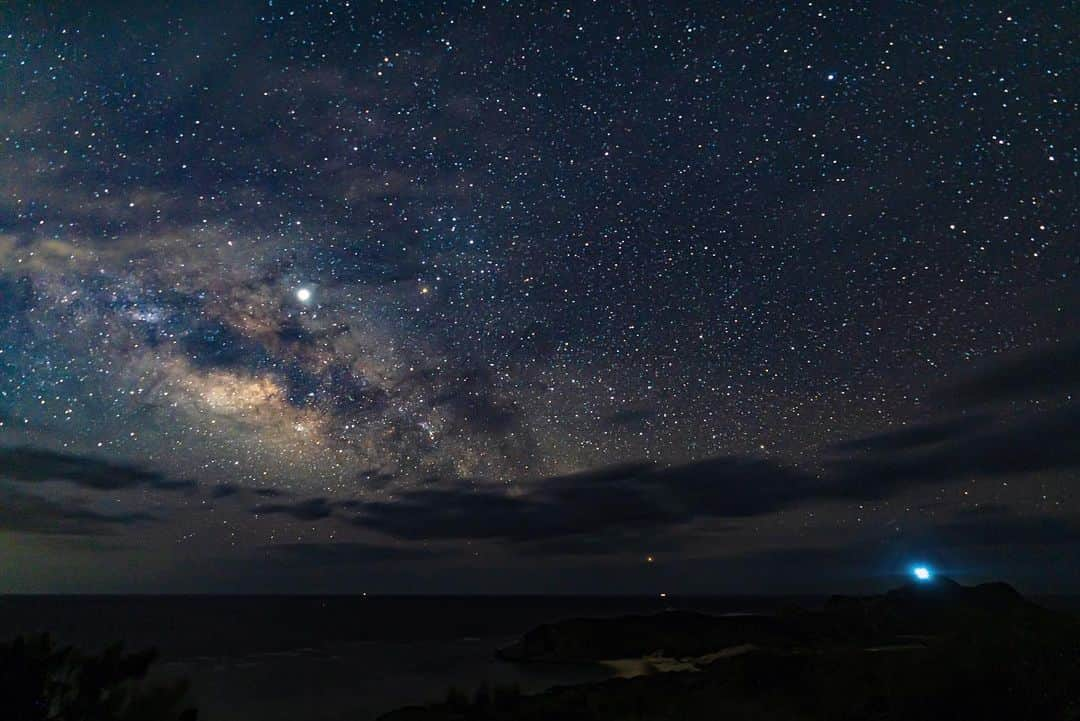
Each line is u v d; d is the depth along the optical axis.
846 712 12.47
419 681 35.00
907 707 11.11
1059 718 9.96
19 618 104.25
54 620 100.25
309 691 32.28
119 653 8.16
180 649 57.09
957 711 10.66
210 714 26.39
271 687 33.91
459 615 127.50
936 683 11.22
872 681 13.91
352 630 83.06
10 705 7.16
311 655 51.38
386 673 38.91
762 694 15.07
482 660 42.84
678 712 13.80
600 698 15.49
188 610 153.25
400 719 14.59
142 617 115.38
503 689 16.19
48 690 7.46
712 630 37.31
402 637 70.75
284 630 82.81
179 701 7.87
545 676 33.53
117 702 7.55
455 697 15.84
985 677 11.08
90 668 7.85
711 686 16.42
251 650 55.91
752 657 18.59
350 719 25.17
